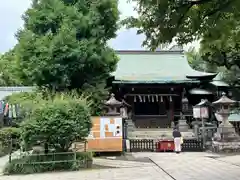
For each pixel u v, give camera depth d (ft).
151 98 108.99
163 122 108.68
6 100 80.64
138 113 113.50
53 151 48.19
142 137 87.92
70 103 48.91
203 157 58.03
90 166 48.16
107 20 78.95
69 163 46.39
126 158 58.49
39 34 74.23
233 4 25.77
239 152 64.34
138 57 128.67
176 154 64.23
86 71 76.54
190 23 30.40
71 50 68.28
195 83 107.96
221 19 29.99
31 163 45.50
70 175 41.47
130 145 70.44
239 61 82.23
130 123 98.89
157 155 62.75
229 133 65.72
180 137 67.87
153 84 107.86
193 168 45.24
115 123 62.44
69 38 68.85
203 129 73.36
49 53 67.77
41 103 48.85
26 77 73.20
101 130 61.87
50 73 68.28
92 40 73.92
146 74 115.85
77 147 60.23
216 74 110.11
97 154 61.67
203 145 70.49
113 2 77.87
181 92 110.42
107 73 81.30
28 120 46.68
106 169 46.19
